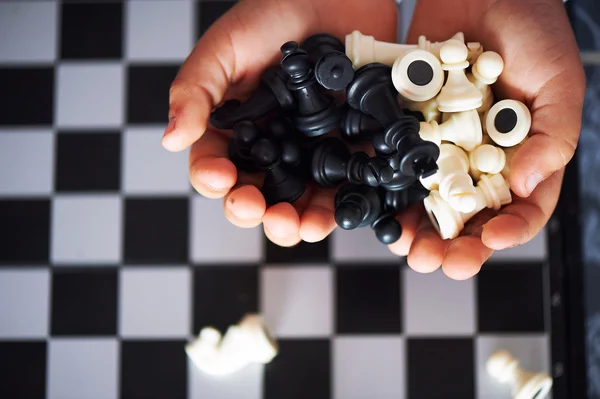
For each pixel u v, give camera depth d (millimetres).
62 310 459
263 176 362
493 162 345
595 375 442
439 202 345
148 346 458
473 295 457
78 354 458
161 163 463
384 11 396
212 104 363
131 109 464
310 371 455
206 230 461
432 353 456
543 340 453
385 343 456
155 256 460
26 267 461
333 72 342
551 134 346
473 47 364
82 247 461
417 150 328
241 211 340
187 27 465
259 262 459
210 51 361
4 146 464
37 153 465
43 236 462
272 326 457
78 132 464
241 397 455
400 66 349
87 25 466
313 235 351
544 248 455
